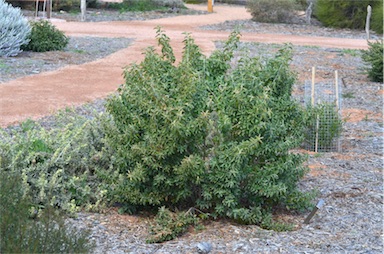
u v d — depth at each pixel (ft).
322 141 28.35
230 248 16.47
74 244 13.33
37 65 46.78
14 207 13.37
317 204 18.99
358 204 20.88
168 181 17.92
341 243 17.22
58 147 19.79
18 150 19.07
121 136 18.30
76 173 19.94
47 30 54.54
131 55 53.98
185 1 119.65
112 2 100.07
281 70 19.65
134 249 16.20
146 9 97.76
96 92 38.14
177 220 17.62
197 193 18.89
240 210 18.03
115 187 18.67
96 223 17.89
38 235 12.66
